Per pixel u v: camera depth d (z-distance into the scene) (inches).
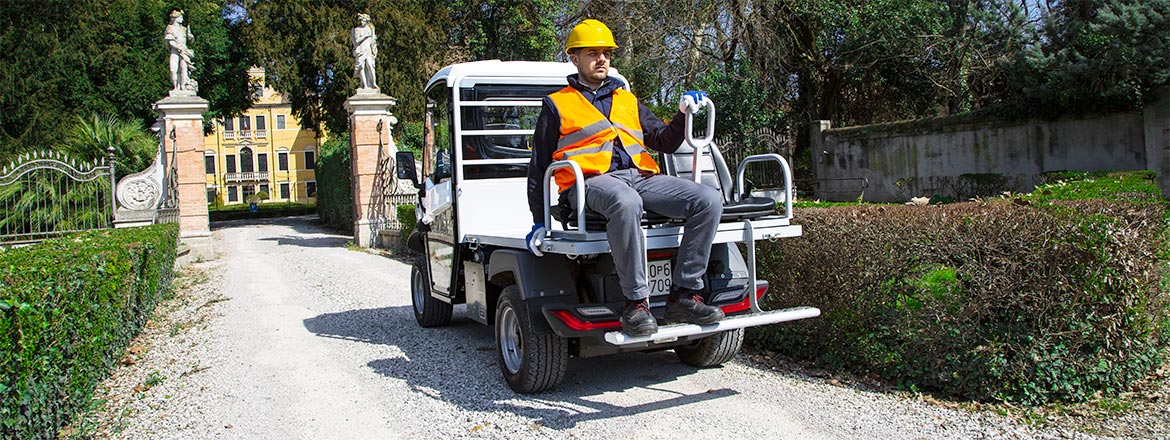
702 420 185.3
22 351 154.6
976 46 722.8
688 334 169.8
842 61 836.6
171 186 624.1
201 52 1122.7
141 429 192.9
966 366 187.3
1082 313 180.9
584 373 232.1
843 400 194.4
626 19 820.6
